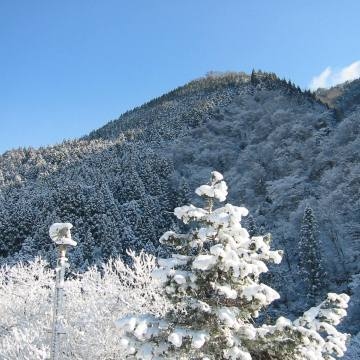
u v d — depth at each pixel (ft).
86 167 357.00
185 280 21.34
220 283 22.40
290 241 196.34
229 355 21.21
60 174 367.86
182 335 20.71
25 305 50.62
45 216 245.86
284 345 21.65
